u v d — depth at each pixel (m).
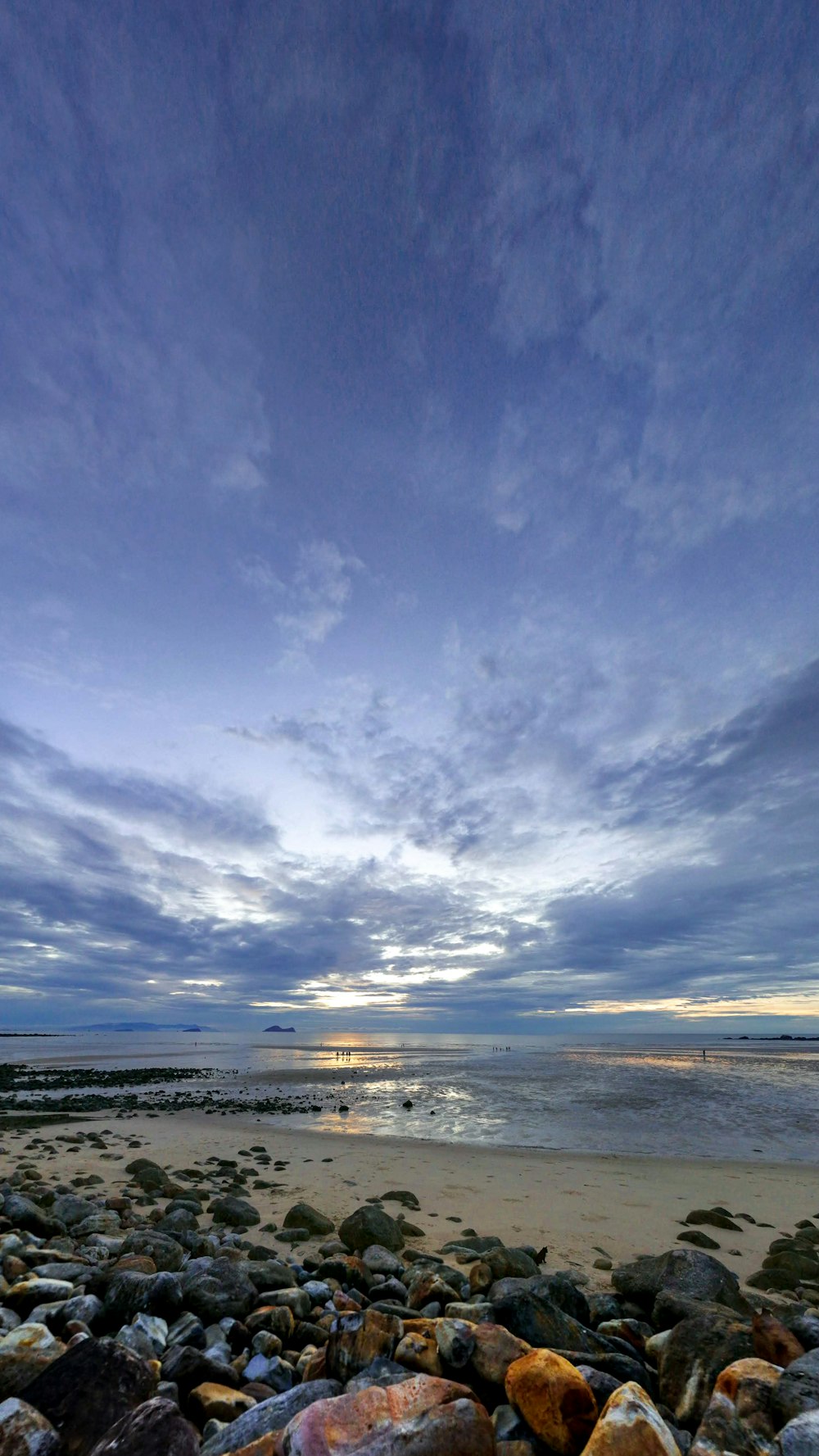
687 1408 4.61
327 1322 6.17
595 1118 23.09
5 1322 5.59
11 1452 3.55
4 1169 14.52
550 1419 3.86
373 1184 13.13
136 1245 7.88
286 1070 46.50
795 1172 14.62
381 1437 3.47
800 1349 4.72
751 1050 85.88
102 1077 41.91
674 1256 7.51
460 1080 37.94
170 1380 4.83
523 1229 10.19
